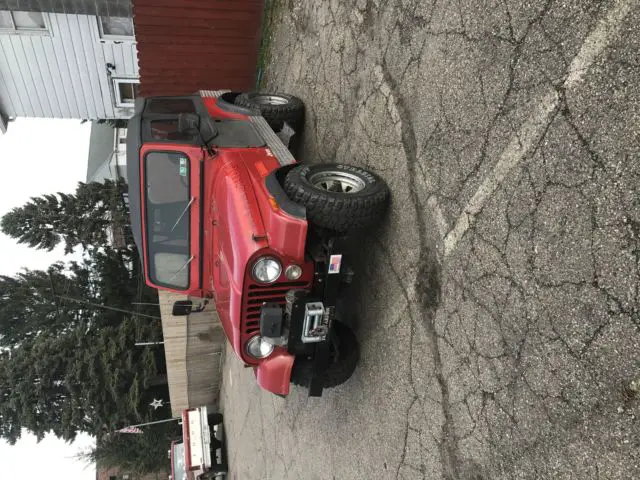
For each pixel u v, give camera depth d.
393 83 3.98
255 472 7.74
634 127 2.11
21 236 19.78
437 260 3.37
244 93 6.08
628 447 2.13
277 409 6.83
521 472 2.68
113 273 18.30
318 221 3.60
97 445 15.67
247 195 3.87
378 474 4.00
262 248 3.55
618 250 2.18
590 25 2.30
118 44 10.38
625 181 2.15
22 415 15.68
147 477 16.16
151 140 4.18
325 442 5.08
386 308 3.95
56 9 8.98
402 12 3.88
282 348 3.96
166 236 4.39
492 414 2.89
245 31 8.10
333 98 5.11
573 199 2.38
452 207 3.23
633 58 2.12
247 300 3.72
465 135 3.12
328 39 5.28
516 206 2.72
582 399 2.34
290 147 6.18
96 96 11.05
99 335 16.16
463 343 3.13
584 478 2.32
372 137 4.25
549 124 2.52
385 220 3.95
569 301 2.40
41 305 18.92
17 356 16.34
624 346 2.15
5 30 9.65
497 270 2.85
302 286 3.78
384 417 3.95
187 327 9.64
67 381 14.96
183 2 7.60
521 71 2.69
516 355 2.72
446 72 3.32
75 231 19.45
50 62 10.34
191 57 8.20
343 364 4.11
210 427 10.73
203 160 4.23
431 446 3.40
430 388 3.43
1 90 10.56
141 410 15.05
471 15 3.08
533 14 2.61
